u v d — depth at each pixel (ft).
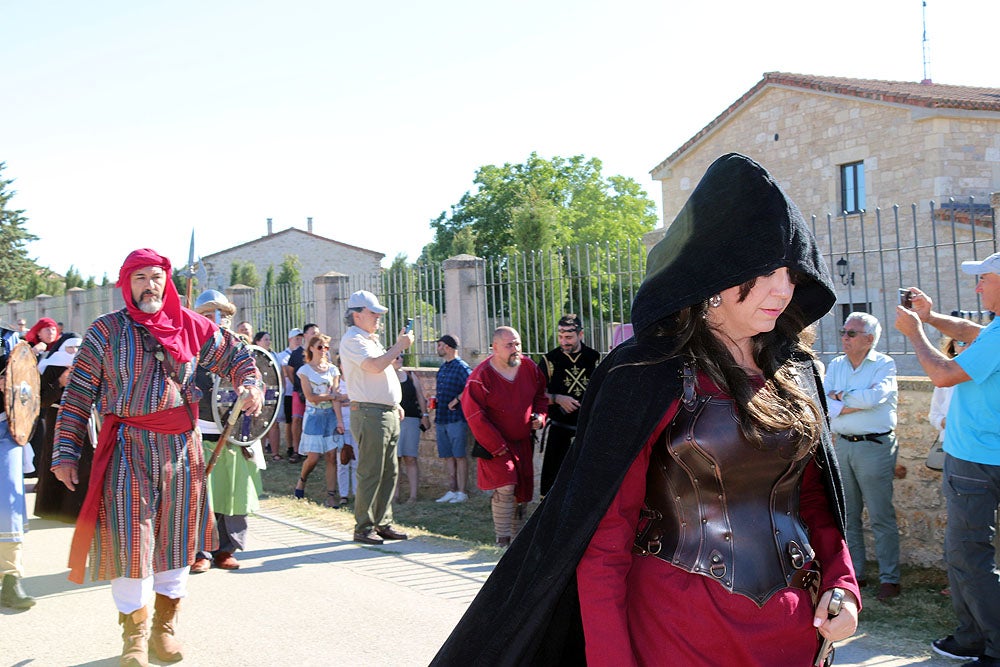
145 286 13.80
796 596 6.51
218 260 177.58
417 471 31.71
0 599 17.57
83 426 13.87
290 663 14.51
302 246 183.11
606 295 28.40
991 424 13.87
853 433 18.35
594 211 144.56
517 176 143.43
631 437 6.39
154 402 13.65
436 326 34.78
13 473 17.46
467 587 18.78
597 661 6.26
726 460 6.35
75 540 13.50
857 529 19.12
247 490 20.68
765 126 76.84
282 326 44.39
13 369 17.03
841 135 70.95
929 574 19.89
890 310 36.70
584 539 6.41
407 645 15.28
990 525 14.03
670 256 6.77
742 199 6.53
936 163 64.18
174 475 13.87
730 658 6.29
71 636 15.97
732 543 6.39
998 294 14.10
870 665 14.37
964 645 14.51
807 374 7.11
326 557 21.61
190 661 14.61
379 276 37.63
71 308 68.44
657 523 6.61
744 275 6.38
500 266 32.45
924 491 20.35
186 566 14.30
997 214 20.35
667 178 85.10
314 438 29.96
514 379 23.53
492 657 6.88
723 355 6.52
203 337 14.87
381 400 23.18
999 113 64.49
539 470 29.35
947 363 13.94
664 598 6.41
